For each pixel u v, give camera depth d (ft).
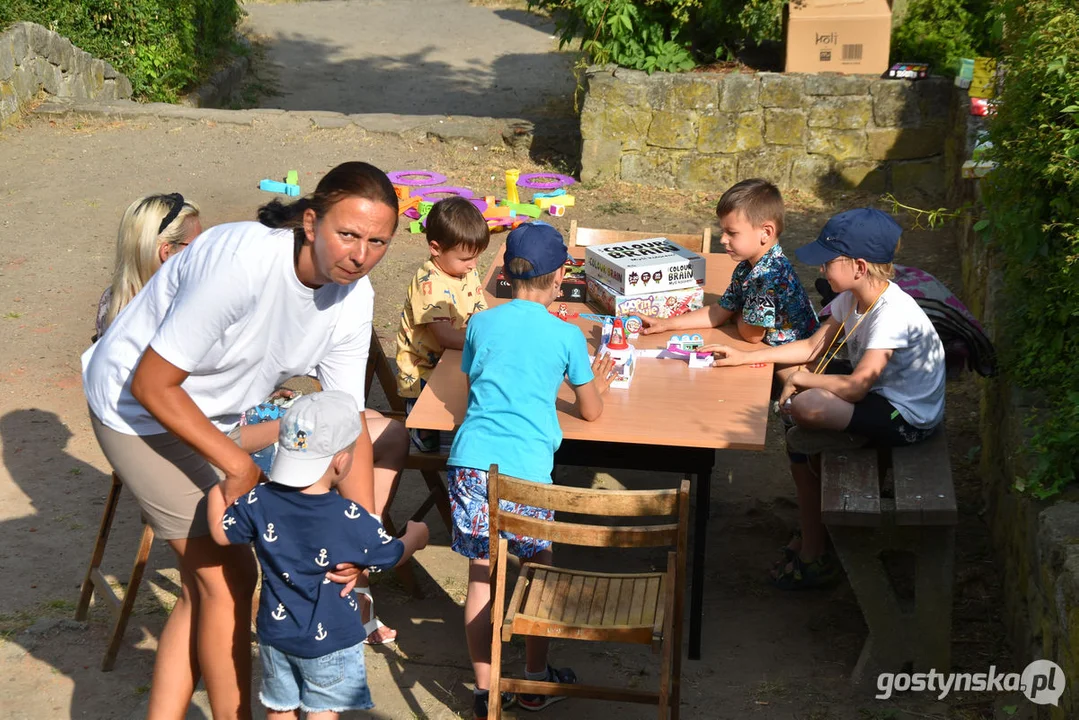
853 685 12.78
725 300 15.47
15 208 30.30
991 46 30.91
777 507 17.20
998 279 18.28
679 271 15.61
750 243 14.58
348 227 8.99
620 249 16.26
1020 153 14.73
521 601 11.37
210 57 48.49
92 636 13.61
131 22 42.06
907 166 31.14
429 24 63.72
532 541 12.25
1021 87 15.25
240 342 9.71
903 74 30.66
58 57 39.04
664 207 31.24
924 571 12.43
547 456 12.02
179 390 9.41
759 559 15.72
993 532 15.31
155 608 14.21
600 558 15.76
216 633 10.55
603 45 32.78
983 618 13.92
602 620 10.94
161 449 9.98
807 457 14.28
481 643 11.96
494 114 45.60
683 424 12.49
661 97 31.78
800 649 13.58
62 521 16.16
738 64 32.91
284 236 9.47
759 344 14.97
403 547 10.14
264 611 10.08
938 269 25.91
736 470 18.37
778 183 32.04
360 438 10.85
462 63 55.26
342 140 36.06
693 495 17.51
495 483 11.07
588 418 12.52
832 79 30.83
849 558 12.55
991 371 14.97
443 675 13.10
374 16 65.77
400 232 29.45
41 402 19.85
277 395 14.08
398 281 25.98
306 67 54.54
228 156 34.76
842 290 13.46
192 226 12.26
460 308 14.93
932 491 12.41
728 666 13.24
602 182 32.83
